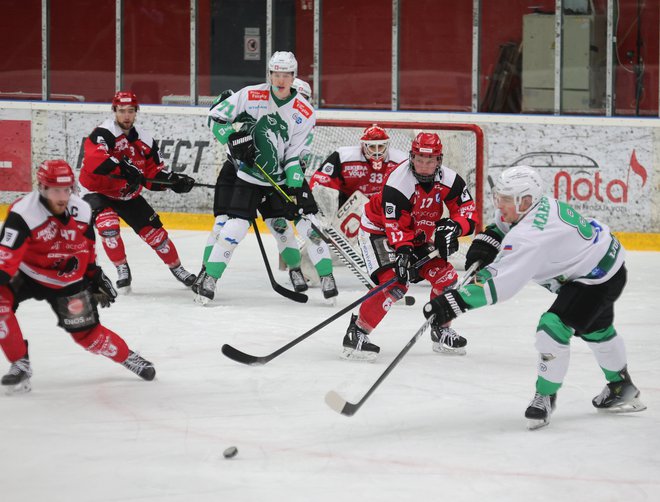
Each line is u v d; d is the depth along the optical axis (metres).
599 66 20.86
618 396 8.85
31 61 22.64
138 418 8.57
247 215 13.88
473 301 8.19
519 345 11.77
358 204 15.84
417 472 7.28
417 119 21.02
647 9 20.47
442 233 10.72
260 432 8.23
